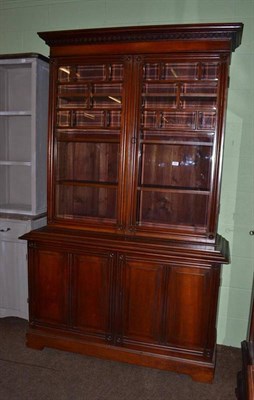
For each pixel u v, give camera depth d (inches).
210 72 77.7
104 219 87.7
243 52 87.1
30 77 104.8
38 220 97.9
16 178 111.1
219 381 79.7
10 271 98.3
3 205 107.3
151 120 82.9
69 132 88.8
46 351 89.0
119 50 78.3
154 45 76.2
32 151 95.4
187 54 74.9
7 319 106.0
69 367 82.8
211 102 81.0
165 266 77.7
